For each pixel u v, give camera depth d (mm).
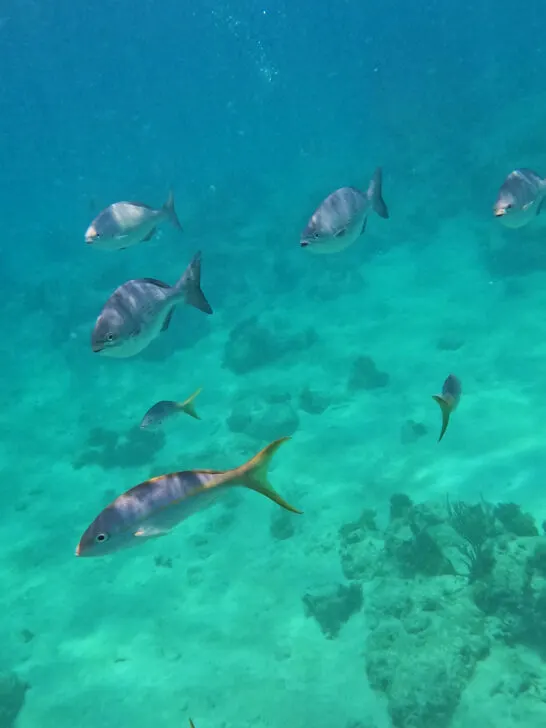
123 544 3361
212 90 113812
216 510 9727
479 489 8500
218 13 109688
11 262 29703
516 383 10727
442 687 5680
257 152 44250
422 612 6562
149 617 7961
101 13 90875
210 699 6566
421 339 13273
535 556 6539
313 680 6520
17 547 10055
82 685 7156
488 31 72875
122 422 13062
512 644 6145
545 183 6113
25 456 12844
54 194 50031
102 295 20328
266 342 14219
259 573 8258
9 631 8289
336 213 5578
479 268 15867
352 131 39844
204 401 13133
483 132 27156
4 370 17438
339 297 16531
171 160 51719
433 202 20828
